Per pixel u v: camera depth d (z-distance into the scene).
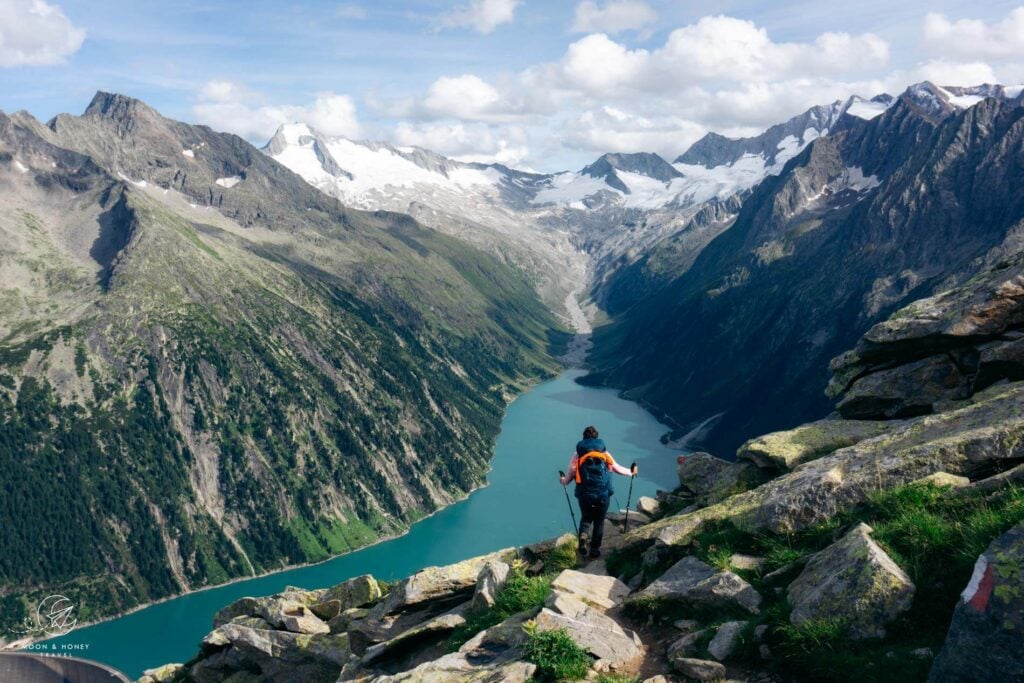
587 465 19.64
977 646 8.30
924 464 14.67
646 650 13.68
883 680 9.86
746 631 12.34
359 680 17.55
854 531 12.86
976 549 10.87
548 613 14.24
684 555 16.83
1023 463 13.41
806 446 20.20
